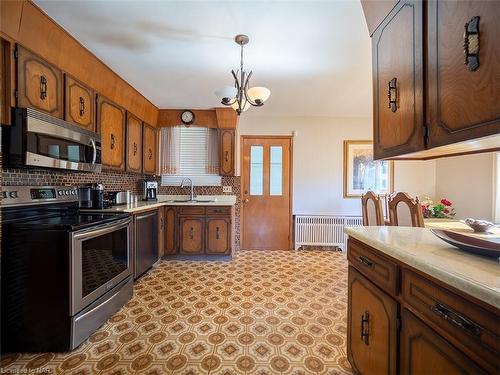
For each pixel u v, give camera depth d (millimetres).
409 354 944
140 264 2844
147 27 1911
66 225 1656
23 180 2059
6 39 1617
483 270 765
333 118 4359
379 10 1352
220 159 4031
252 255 3955
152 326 1959
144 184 3916
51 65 1972
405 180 4305
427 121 1013
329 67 2541
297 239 4285
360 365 1334
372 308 1217
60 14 1760
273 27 1905
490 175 3295
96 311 1886
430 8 986
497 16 704
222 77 2793
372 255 1233
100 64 2457
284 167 4379
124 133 3098
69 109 2168
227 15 1773
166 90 3189
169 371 1496
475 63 774
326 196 4363
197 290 2629
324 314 2150
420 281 893
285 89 3129
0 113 1539
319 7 1694
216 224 3648
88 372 1481
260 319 2068
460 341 713
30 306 1653
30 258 1653
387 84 1298
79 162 2199
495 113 712
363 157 4336
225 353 1658
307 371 1511
